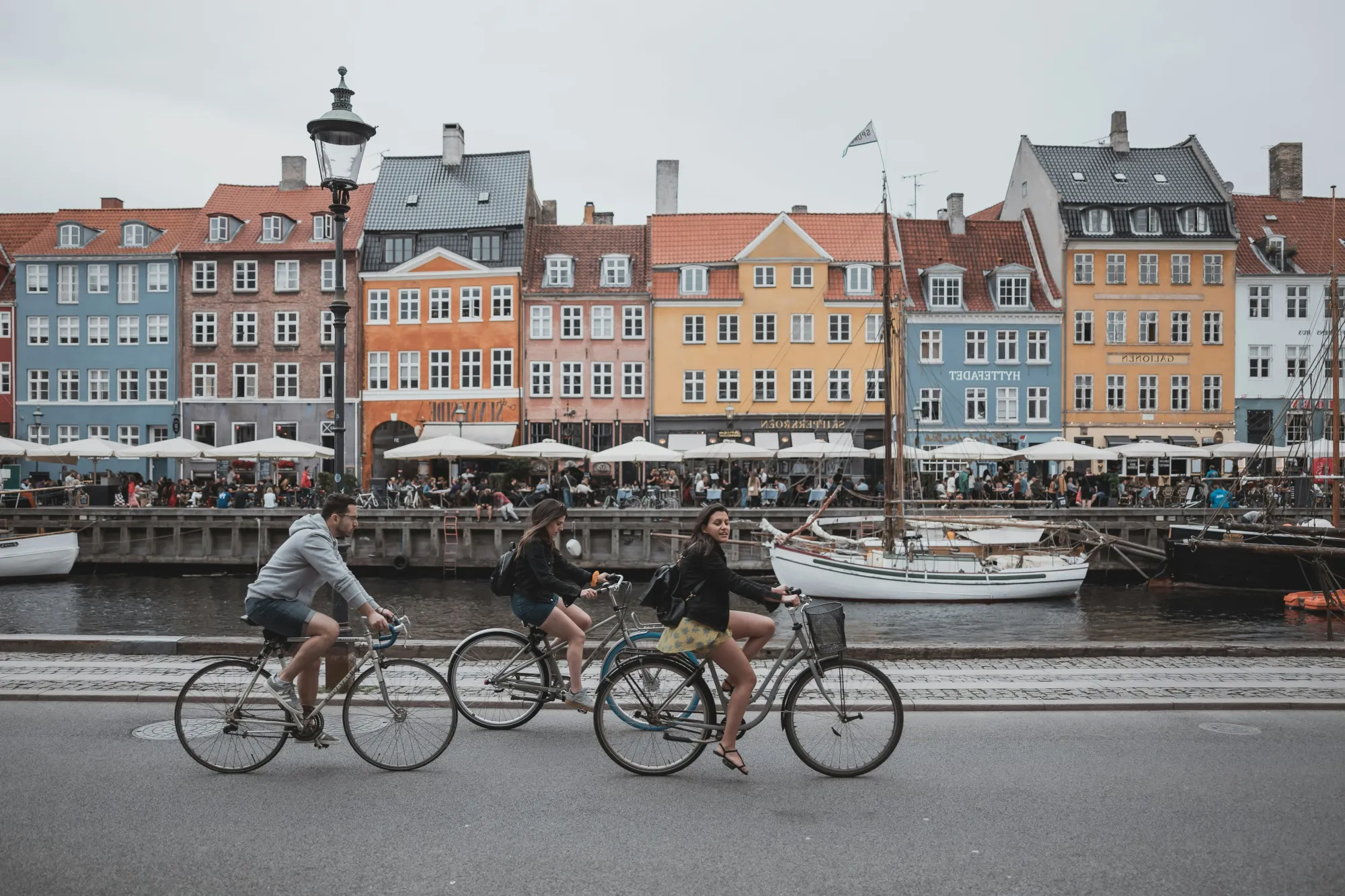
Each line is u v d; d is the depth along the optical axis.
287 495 37.34
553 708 9.34
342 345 13.35
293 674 7.25
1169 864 5.51
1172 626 22.62
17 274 52.03
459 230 50.12
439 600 26.58
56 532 32.28
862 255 50.66
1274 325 50.12
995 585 26.09
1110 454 37.41
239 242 51.38
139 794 6.63
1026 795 6.72
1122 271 50.03
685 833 5.97
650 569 31.09
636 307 49.59
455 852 5.64
